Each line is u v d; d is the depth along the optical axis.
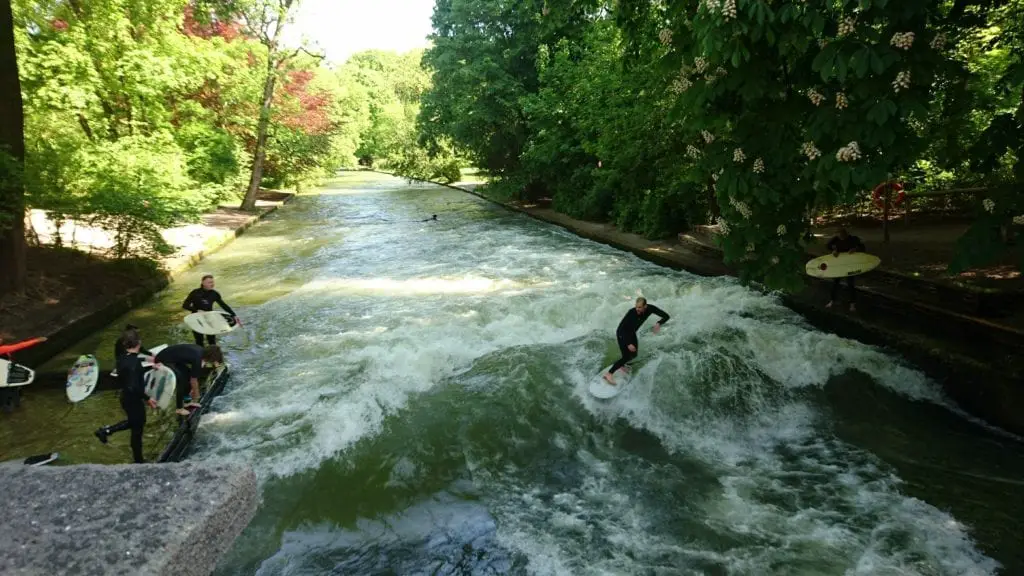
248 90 28.19
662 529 5.64
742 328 9.89
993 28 8.45
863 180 5.21
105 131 19.64
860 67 4.83
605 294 12.70
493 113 27.95
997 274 9.57
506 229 23.58
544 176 27.98
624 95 16.67
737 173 6.23
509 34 28.59
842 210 16.62
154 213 13.62
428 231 23.62
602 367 8.91
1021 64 5.21
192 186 20.48
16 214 11.08
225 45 24.84
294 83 34.34
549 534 5.61
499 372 8.95
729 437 7.37
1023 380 6.84
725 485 6.36
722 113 6.52
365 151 89.19
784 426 7.58
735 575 5.01
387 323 11.50
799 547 5.33
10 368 7.88
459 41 28.44
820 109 5.49
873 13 4.99
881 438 7.20
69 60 17.28
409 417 7.80
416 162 56.28
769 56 5.89
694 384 8.23
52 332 10.11
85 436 7.35
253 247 20.78
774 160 6.11
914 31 5.02
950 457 6.69
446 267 16.59
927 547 5.29
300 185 45.84
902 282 9.87
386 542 5.56
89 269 13.58
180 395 7.04
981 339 7.93
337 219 28.39
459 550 5.43
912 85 5.05
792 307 10.95
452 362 9.38
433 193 43.12
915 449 6.90
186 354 7.16
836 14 5.41
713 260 14.76
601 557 5.28
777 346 9.05
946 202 15.19
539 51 25.72
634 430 7.54
